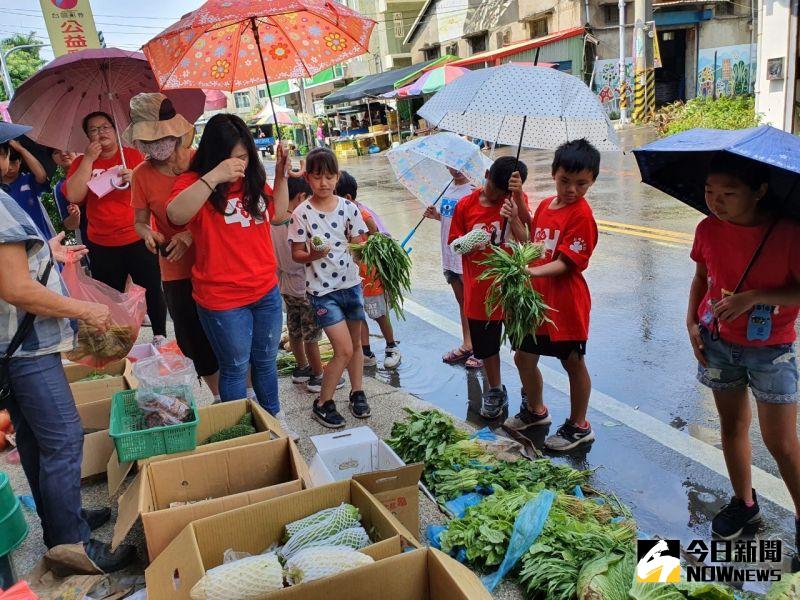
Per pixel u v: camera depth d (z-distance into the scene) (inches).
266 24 155.4
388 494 108.1
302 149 1379.2
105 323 104.8
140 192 153.6
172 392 130.2
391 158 225.9
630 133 835.4
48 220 185.3
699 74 1114.1
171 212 128.5
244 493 104.0
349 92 1278.3
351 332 171.9
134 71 201.8
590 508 121.5
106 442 142.4
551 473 135.8
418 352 235.1
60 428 105.4
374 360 226.1
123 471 124.4
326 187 159.5
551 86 142.9
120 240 213.8
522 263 141.7
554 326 148.9
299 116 1235.2
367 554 90.4
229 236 136.4
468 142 206.8
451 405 190.2
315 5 130.6
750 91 1063.6
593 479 144.3
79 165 196.7
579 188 142.3
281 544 101.2
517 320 144.6
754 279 104.1
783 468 112.3
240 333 141.4
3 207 92.5
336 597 82.6
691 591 91.7
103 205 209.0
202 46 150.9
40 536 125.0
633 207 426.6
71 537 108.7
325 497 104.3
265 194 142.3
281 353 231.5
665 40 1129.4
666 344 217.8
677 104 861.2
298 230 161.8
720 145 93.5
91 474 141.6
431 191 219.3
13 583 95.5
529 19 1058.1
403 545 93.3
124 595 104.1
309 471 119.3
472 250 162.7
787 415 108.7
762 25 538.3
